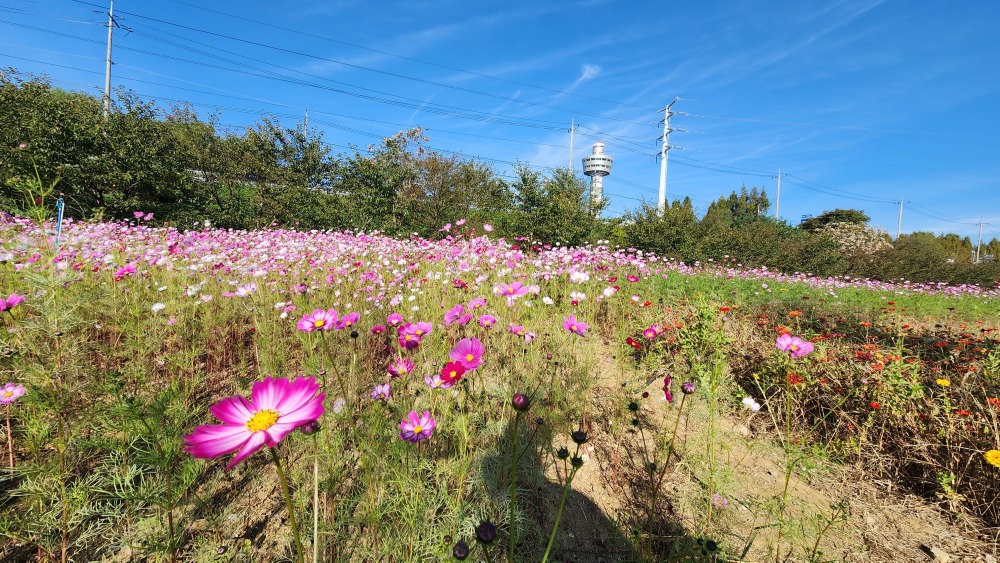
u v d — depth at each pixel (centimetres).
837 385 263
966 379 254
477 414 204
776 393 270
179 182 1118
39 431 146
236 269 415
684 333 324
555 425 201
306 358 266
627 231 1375
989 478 196
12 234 415
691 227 1378
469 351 146
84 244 413
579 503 185
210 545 140
